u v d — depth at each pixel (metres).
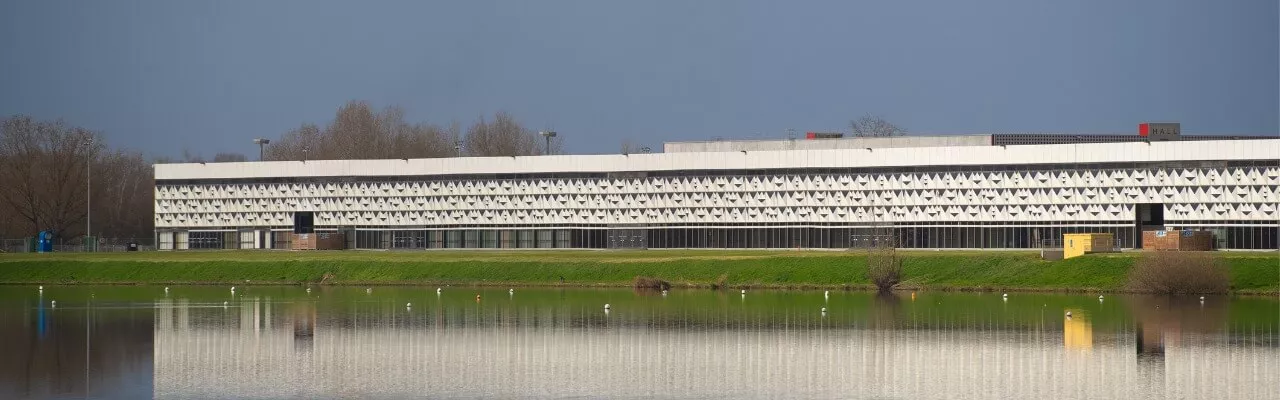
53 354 131.25
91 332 147.00
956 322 147.75
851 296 180.00
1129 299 170.12
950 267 194.62
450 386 113.00
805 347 131.25
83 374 119.69
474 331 145.38
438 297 185.88
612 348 132.25
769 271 199.62
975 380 113.25
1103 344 130.50
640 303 173.00
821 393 108.62
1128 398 105.31
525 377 116.81
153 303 179.25
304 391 111.25
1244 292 173.25
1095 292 179.12
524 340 138.25
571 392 110.06
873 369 118.88
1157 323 144.00
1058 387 109.88
